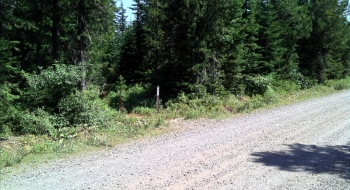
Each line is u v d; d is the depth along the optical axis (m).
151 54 19.81
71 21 18.39
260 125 11.82
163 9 17.70
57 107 11.60
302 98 21.06
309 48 33.41
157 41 18.45
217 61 18.92
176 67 17.97
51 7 16.70
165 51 18.34
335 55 37.31
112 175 6.28
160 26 18.09
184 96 16.58
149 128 11.34
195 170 6.61
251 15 22.83
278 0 27.48
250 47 23.31
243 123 12.30
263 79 21.83
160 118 12.76
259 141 9.27
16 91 13.56
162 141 9.39
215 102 16.38
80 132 10.53
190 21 16.84
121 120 12.80
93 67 21.86
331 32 32.44
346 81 36.47
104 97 21.39
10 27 14.68
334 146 8.74
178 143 9.07
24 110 11.32
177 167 6.81
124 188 5.60
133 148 8.56
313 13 32.31
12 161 7.00
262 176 6.27
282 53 26.50
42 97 11.47
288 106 17.23
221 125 11.95
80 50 17.77
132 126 11.56
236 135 10.10
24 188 5.55
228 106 16.52
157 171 6.54
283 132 10.53
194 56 17.44
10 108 10.99
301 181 6.01
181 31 17.44
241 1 18.62
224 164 7.04
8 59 13.59
